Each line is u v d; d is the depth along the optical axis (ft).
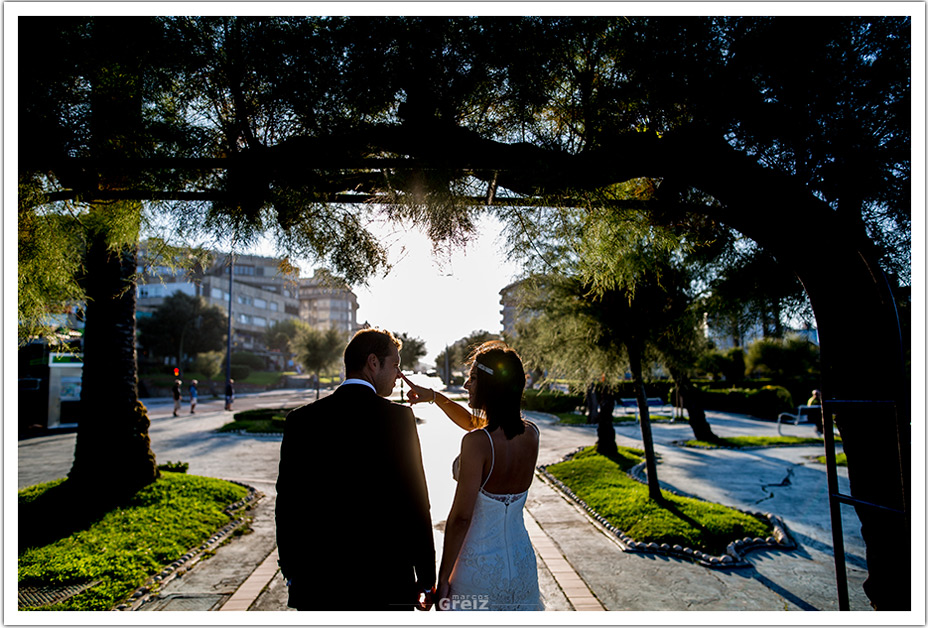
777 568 16.76
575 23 9.28
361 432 6.90
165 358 163.12
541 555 17.95
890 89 9.56
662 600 14.21
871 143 9.64
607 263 11.83
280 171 9.59
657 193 11.26
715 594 14.62
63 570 14.94
